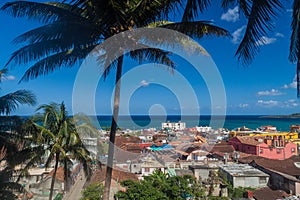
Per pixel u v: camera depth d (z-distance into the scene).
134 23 5.16
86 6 4.88
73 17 5.22
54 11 5.25
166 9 5.20
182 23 5.09
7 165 8.42
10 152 8.23
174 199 8.05
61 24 5.01
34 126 8.94
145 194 7.65
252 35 3.84
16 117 8.30
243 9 4.08
